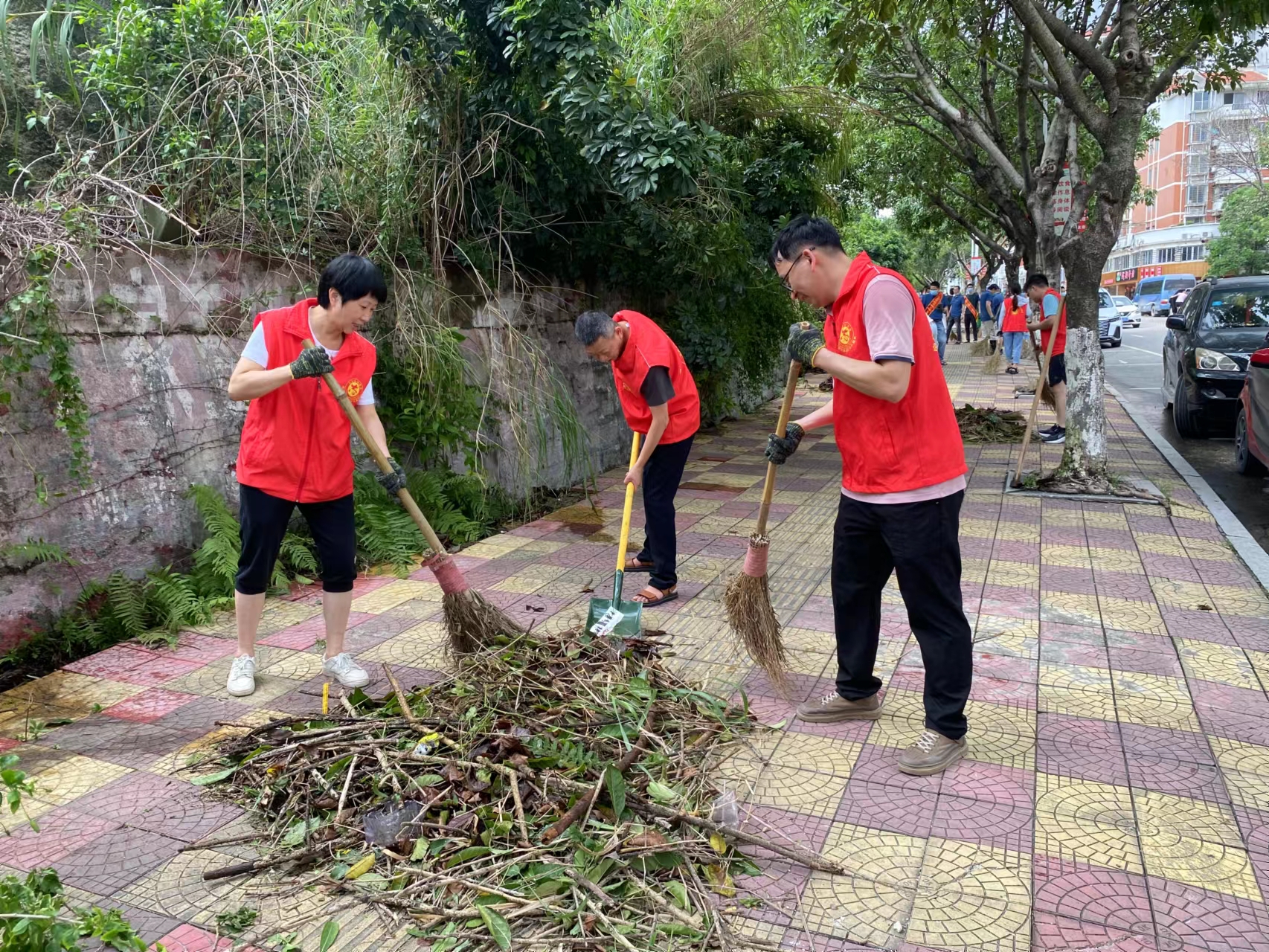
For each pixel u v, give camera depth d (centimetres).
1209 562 527
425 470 617
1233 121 4766
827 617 445
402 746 300
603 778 271
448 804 269
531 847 248
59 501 413
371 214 582
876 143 1850
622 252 779
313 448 342
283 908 237
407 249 585
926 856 257
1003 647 405
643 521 641
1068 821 272
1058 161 1169
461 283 646
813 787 293
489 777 278
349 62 587
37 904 207
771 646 348
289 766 295
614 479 799
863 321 286
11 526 395
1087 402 696
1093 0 1057
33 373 400
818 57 1080
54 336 392
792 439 334
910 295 285
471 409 614
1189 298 1140
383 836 259
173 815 279
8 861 256
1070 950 220
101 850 261
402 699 322
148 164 518
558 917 227
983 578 501
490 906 229
